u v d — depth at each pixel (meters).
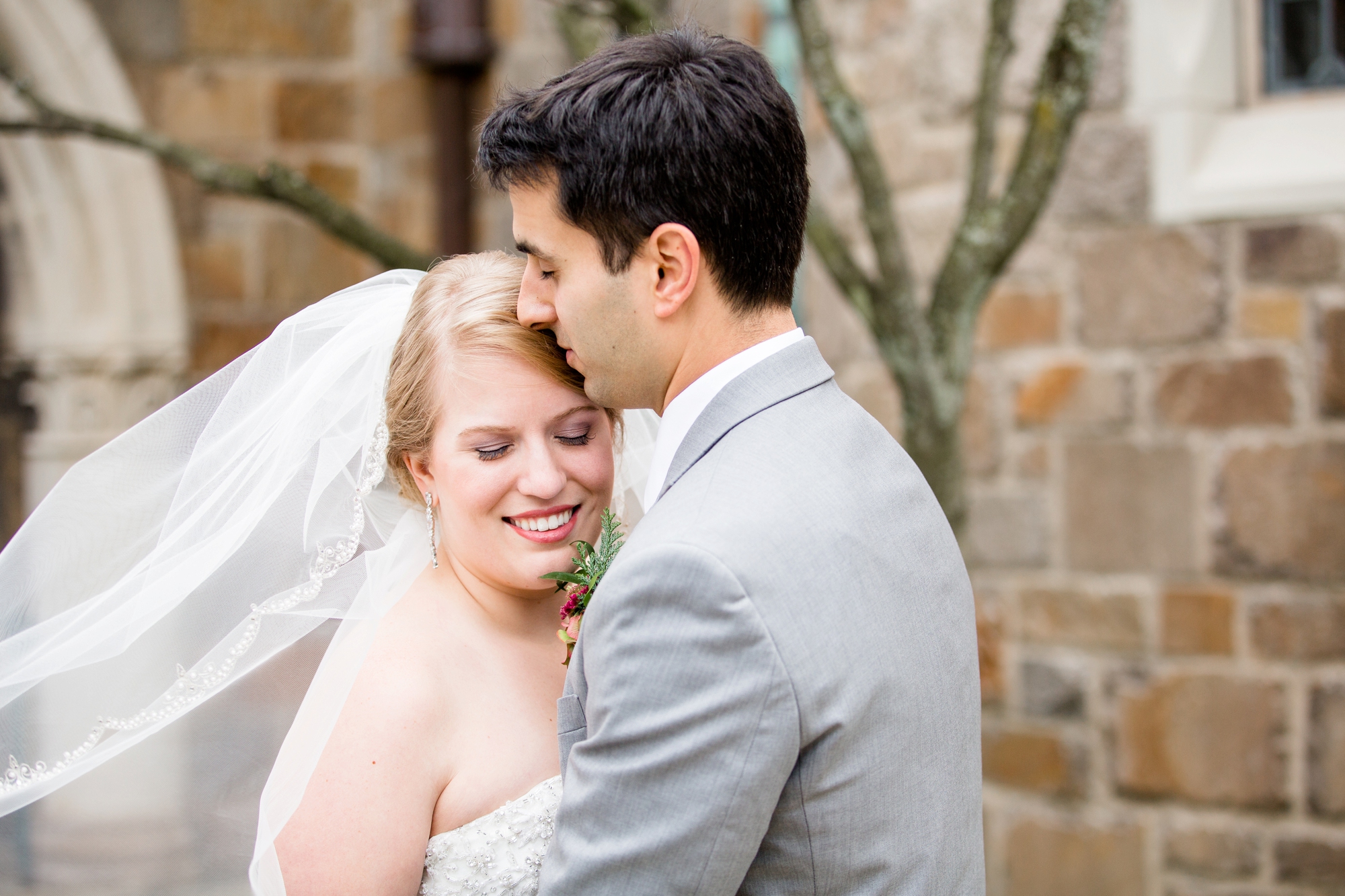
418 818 1.39
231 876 1.51
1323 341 3.00
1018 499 3.40
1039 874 3.37
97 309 4.38
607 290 1.30
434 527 1.56
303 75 4.67
